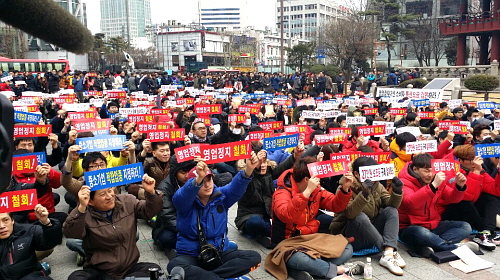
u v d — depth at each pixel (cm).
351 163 533
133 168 414
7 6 94
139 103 1414
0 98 115
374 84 2703
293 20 11606
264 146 611
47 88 2634
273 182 602
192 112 1114
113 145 571
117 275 416
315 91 2653
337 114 1067
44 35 101
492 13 3241
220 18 14475
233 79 3023
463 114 1177
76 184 478
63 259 543
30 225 414
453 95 2238
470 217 585
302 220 509
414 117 1090
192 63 7488
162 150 625
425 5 4772
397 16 4334
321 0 11238
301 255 465
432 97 1655
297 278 472
